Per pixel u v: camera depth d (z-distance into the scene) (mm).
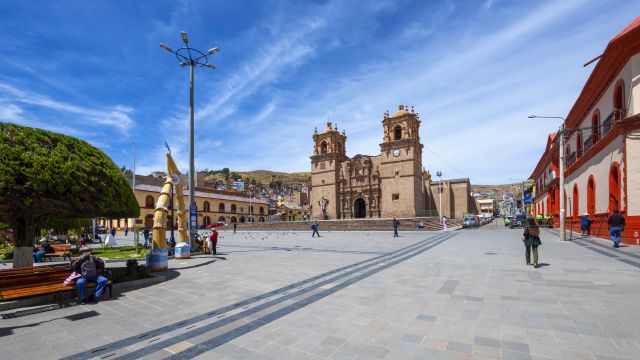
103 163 8578
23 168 6676
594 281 7477
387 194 56469
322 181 64438
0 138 6824
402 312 5711
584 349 4055
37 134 7551
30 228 8242
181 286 8469
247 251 16828
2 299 6312
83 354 4398
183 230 14320
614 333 4516
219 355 4219
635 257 10734
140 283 8531
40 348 4625
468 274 8836
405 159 55125
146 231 23891
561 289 6863
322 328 5066
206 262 12781
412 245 18172
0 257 16484
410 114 55625
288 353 4215
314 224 29719
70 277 6953
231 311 6137
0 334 5160
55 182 7035
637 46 14281
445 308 5852
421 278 8523
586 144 21188
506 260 11039
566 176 27266
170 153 13797
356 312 5797
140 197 56312
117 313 6215
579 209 23266
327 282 8430
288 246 19516
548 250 13398
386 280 8430
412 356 4012
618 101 16594
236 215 75000
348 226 43969
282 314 5828
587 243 15586
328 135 64500
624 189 14812
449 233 29797
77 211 8250
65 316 6055
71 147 8094
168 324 5516
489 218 74812
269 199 113125
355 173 62281
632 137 14523
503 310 5625
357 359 3979
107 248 21047
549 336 4473
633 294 6367
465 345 4273
